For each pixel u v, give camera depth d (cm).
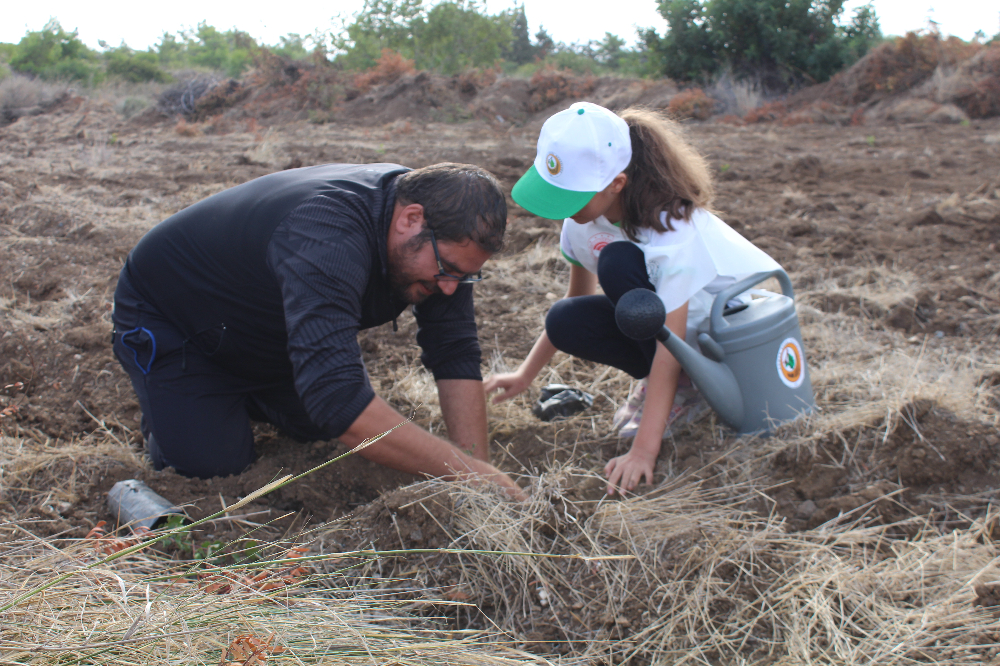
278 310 224
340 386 191
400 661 150
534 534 200
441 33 2589
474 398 247
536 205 219
